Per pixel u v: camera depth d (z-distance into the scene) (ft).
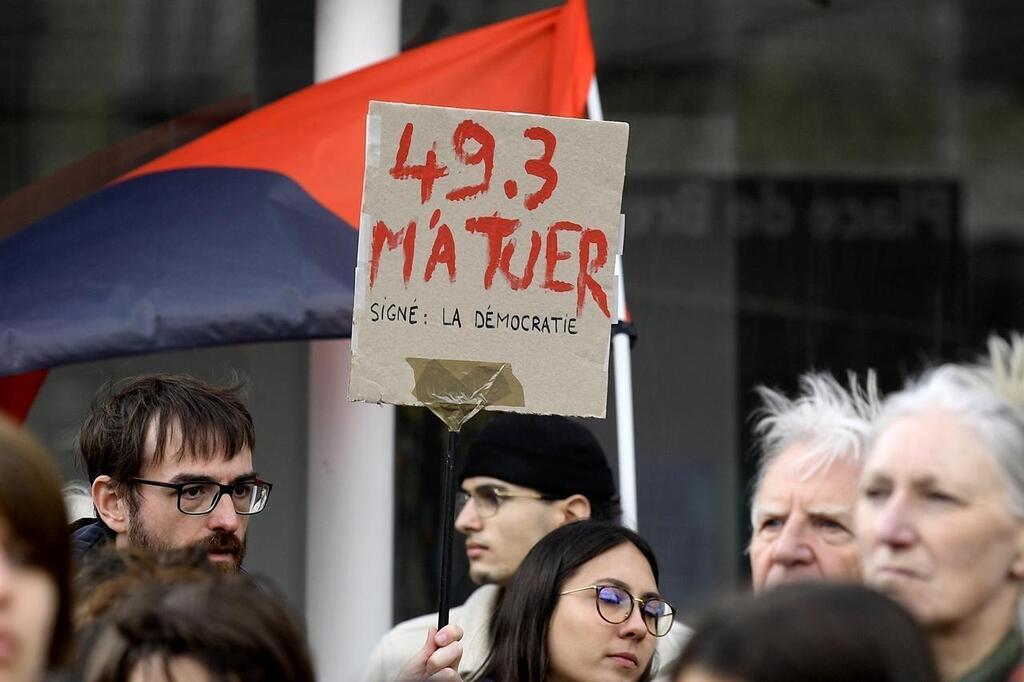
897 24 81.92
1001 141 82.38
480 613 47.91
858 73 81.82
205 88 75.97
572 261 36.60
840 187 81.76
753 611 19.58
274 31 75.72
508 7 75.41
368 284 36.04
